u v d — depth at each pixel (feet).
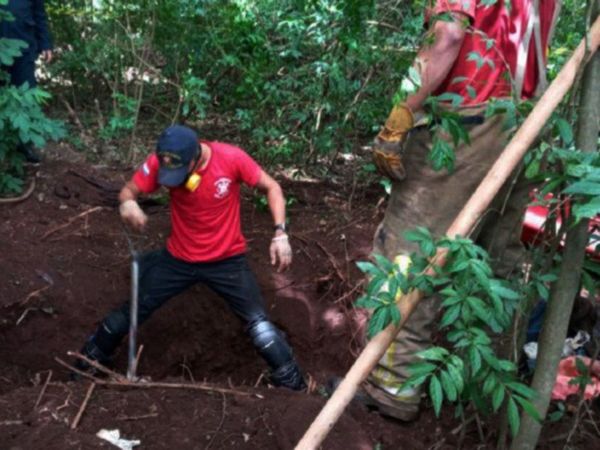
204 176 12.16
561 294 8.71
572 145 8.96
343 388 7.79
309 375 14.42
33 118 16.02
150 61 20.70
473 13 9.61
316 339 15.05
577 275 8.60
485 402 9.92
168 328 14.88
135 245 15.79
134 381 11.27
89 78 21.30
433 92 10.35
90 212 16.46
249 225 16.62
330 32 16.66
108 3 19.69
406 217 10.83
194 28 18.72
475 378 8.42
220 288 13.02
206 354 15.15
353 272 15.65
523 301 9.41
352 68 17.25
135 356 12.57
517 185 10.56
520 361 11.99
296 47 17.07
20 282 14.35
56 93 21.47
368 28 16.26
